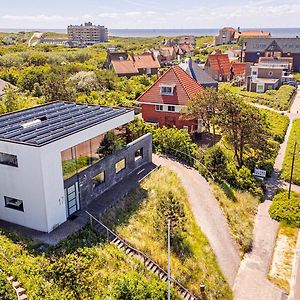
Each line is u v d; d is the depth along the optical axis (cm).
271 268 2659
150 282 2053
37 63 9912
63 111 3158
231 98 3894
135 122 3775
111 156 3019
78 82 6550
